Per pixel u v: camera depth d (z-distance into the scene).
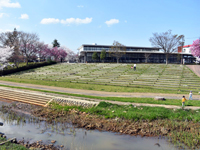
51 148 13.11
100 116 19.94
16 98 28.97
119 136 15.41
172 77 41.06
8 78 48.75
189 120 17.61
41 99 26.66
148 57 86.31
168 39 63.41
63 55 96.88
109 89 32.50
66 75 51.19
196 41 59.19
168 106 20.45
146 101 22.62
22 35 69.94
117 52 76.75
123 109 20.36
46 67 67.19
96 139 14.77
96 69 57.88
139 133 15.97
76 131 16.47
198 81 36.81
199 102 22.12
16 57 65.94
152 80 39.53
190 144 13.69
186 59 85.81
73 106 22.86
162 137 15.15
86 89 32.84
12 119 19.77
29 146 13.34
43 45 84.88
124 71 51.97
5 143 12.66
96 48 94.50
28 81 42.78
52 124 18.25
